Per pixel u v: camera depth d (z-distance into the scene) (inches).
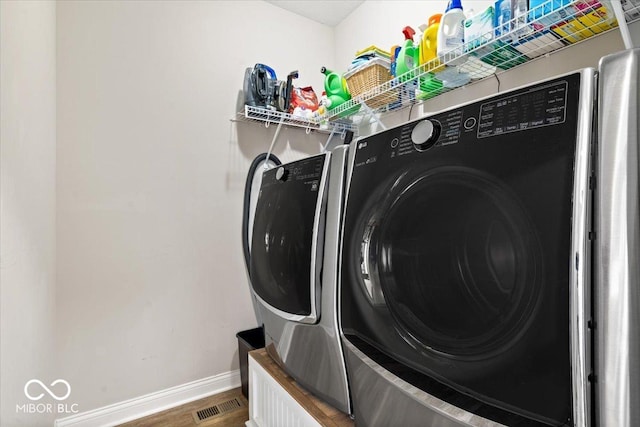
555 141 21.6
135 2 73.5
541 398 21.1
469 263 25.7
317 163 46.9
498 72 62.1
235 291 84.2
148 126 73.9
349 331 37.4
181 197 77.6
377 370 32.6
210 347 80.4
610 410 18.9
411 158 31.8
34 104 42.7
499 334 23.6
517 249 22.8
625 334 18.8
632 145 19.3
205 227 80.6
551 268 20.9
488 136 25.6
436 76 62.0
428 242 28.9
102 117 68.6
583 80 21.1
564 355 20.1
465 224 26.2
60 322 63.6
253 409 56.4
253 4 91.5
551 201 21.2
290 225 49.9
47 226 52.9
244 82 84.0
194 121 80.0
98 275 67.6
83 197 66.2
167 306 75.2
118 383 69.2
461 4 61.5
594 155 20.4
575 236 20.0
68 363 64.2
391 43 86.7
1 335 28.0
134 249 71.6
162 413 71.9
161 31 76.5
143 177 72.9
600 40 48.8
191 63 80.2
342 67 104.1
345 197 41.5
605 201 19.8
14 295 32.1
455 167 27.5
